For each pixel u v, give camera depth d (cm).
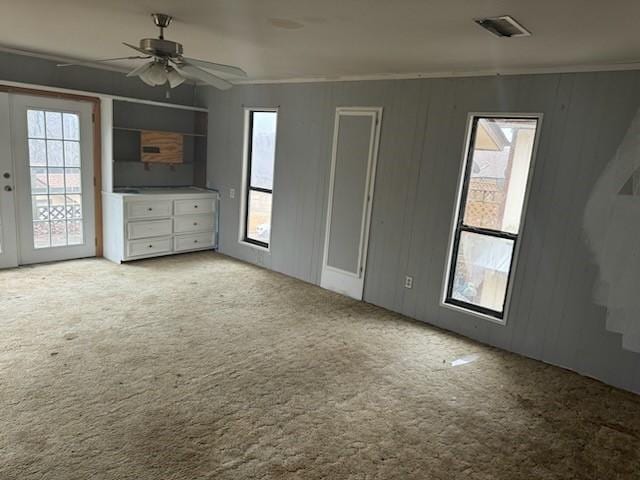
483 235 400
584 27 246
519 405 306
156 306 427
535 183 362
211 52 396
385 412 286
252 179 598
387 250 460
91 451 229
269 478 221
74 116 522
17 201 495
